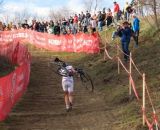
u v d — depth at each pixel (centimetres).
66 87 1655
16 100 1661
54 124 1466
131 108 1530
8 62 2806
